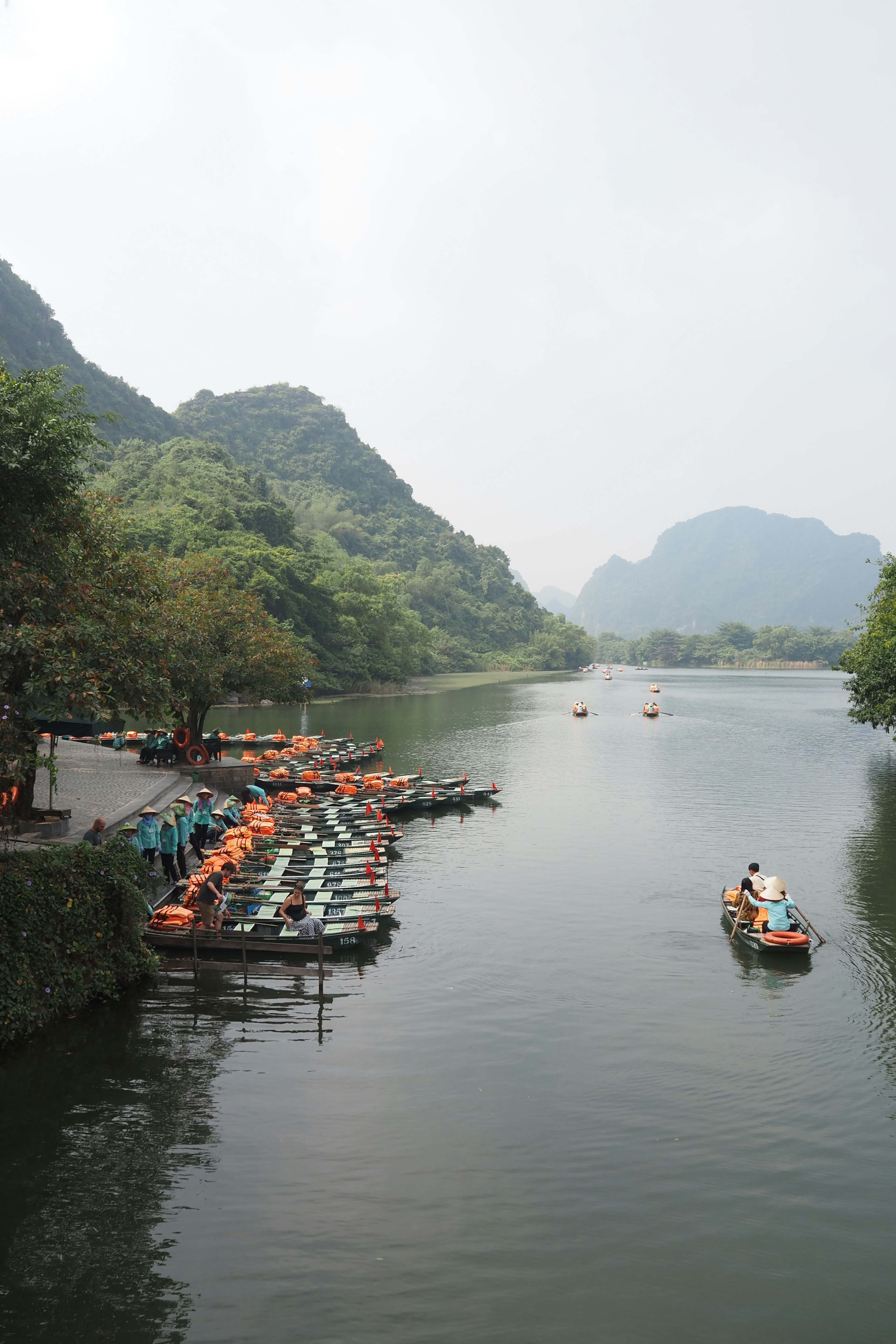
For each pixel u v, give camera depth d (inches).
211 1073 670.5
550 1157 569.9
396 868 1320.1
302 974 872.3
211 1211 506.9
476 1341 416.8
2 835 964.0
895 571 2337.6
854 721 2519.7
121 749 2166.6
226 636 1940.2
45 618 844.6
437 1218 506.6
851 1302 449.4
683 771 2461.9
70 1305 433.7
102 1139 577.0
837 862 1387.8
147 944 901.8
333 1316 430.3
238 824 1451.8
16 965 702.5
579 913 1106.7
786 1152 583.8
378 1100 638.5
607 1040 748.6
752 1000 842.8
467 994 845.2
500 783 2214.6
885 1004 837.2
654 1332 426.9
